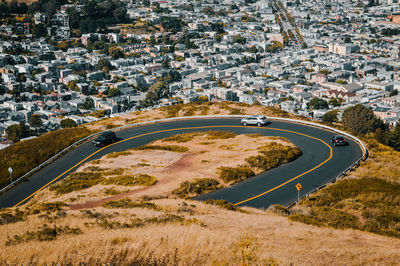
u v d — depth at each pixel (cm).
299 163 6806
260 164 6550
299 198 5400
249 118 9494
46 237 3547
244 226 3831
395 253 3209
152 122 10381
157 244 2892
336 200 5300
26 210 4919
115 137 9012
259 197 5478
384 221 4550
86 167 7156
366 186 5597
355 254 3139
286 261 2817
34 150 8706
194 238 3081
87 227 3841
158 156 7406
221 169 6288
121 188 5772
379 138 11744
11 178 7319
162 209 4622
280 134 8638
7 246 3284
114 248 2798
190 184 5703
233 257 2697
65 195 5797
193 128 9581
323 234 3722
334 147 7662
